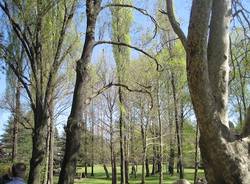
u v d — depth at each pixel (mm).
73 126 9117
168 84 39188
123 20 29859
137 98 41938
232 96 27375
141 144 48938
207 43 6453
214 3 6902
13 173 7793
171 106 40875
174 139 44875
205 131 6324
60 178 8977
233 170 6250
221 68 6746
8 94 26891
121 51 31766
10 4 14406
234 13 8586
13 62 15227
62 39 14805
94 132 59875
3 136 50969
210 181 6445
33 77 14727
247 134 6500
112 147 47594
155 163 63719
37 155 13719
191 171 62594
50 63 15438
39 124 13945
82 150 60000
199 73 6195
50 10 14672
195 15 6168
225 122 6586
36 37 14367
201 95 6219
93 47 9695
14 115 27375
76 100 9289
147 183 49656
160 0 32656
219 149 6266
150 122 44062
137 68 36812
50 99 14555
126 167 48406
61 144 52969
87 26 9766
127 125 46344
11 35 15328
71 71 23969
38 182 13570
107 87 10117
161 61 33781
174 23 6996
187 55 6285
